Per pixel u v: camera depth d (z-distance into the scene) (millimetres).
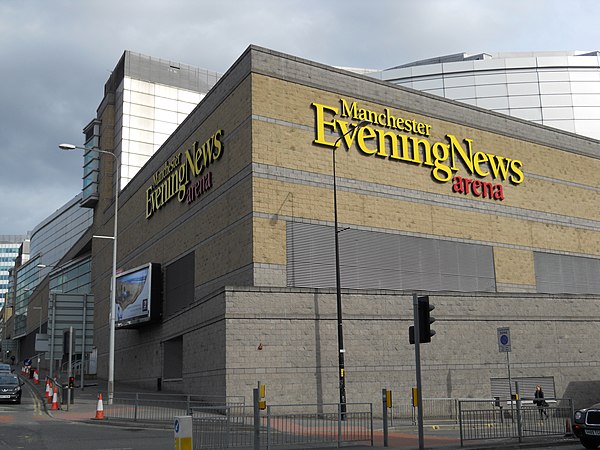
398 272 34406
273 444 15406
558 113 74875
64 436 17984
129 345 45344
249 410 26562
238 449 15008
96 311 58406
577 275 42406
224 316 27391
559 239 42156
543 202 42000
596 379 35469
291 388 27703
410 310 31125
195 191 37344
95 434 18641
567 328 35438
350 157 34219
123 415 24125
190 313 32406
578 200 44062
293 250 31266
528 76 76125
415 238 35562
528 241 40469
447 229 36969
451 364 31531
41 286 91250
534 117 74875
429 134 37656
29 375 51406
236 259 31656
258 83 32219
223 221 33500
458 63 77562
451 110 39031
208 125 36406
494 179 39906
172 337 35844
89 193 62406
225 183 33688
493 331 33094
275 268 30547
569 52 82312
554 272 41219
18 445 15773
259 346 27562
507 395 32562
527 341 33969
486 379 32281
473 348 32344
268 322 28000
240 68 33250
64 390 29656
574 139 45188
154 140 63094
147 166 46281
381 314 30406
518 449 16141
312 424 16062
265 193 31141
